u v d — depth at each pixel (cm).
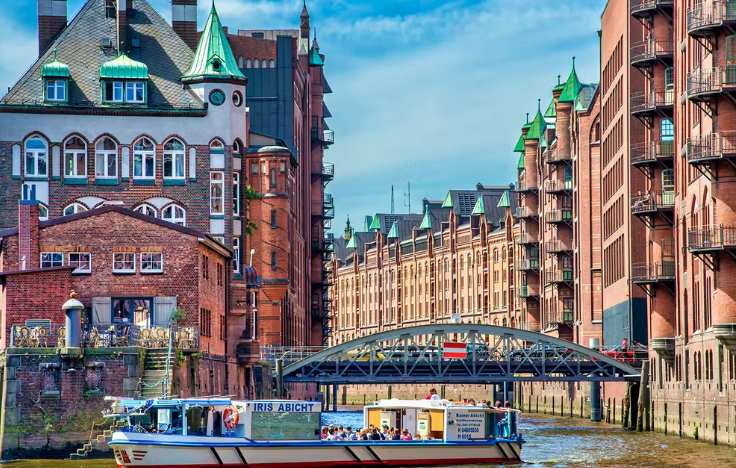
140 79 10456
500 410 7925
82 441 7375
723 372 9050
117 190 10381
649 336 11962
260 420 6975
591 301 15912
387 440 7419
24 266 8562
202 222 10456
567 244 17688
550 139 19312
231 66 10688
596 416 14512
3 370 7575
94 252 8631
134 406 6862
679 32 10844
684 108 10556
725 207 8844
